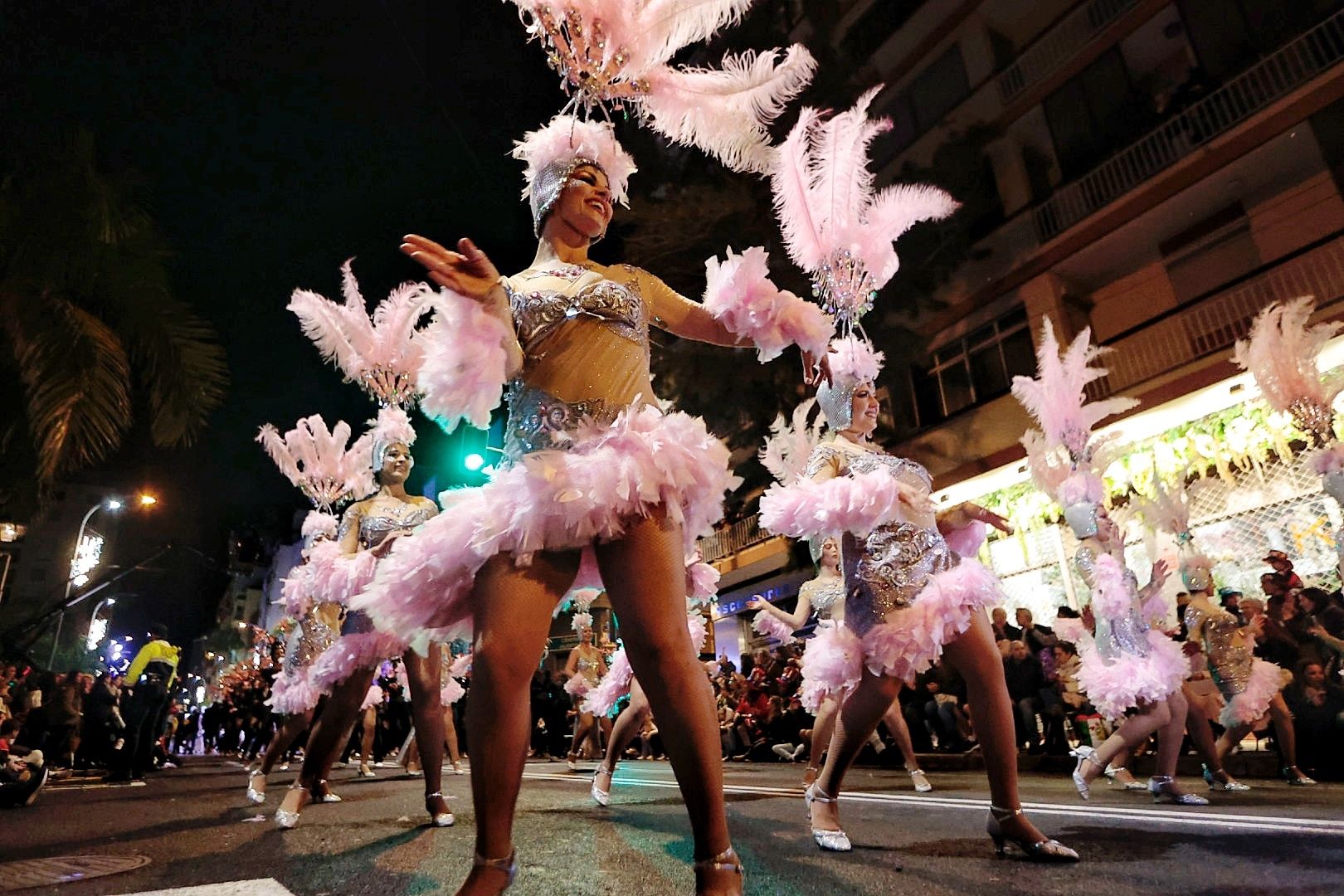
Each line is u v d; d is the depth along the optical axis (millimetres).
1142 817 3812
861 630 3221
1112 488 10852
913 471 3340
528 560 1848
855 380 3549
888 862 2824
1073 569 11359
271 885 2562
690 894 2395
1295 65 11289
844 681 3188
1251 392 9406
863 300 3625
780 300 2350
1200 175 11875
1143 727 4738
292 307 4730
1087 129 13703
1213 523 10047
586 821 4297
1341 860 2627
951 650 3043
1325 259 10562
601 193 2354
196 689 41281
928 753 9523
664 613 1879
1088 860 2752
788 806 4832
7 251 9211
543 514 1816
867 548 3287
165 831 4180
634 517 1920
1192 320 11797
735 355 12945
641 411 2047
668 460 1915
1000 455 12438
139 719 9758
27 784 5801
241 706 16797
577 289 2162
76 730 10281
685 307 2430
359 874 2818
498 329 1828
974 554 3486
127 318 10125
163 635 12773
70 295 9844
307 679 5426
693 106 2535
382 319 4941
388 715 14312
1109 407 5297
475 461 12156
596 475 1827
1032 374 13570
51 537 33281
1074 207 13461
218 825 4375
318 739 4227
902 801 5031
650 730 12742
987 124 14703
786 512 3070
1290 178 11227
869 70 12953
